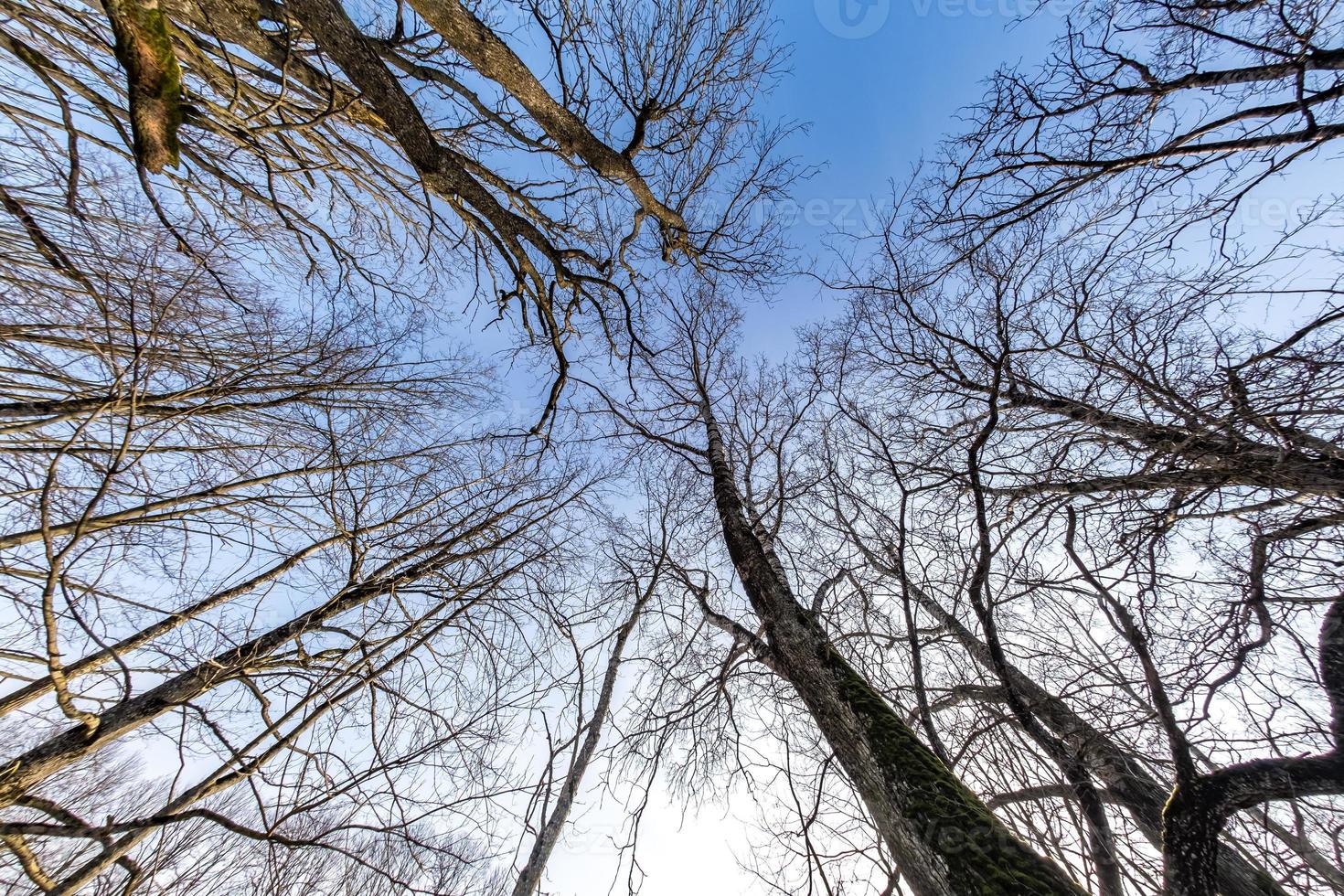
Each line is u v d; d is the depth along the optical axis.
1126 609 4.02
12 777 3.23
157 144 3.08
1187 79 4.29
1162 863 3.31
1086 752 4.10
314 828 4.35
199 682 4.29
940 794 3.30
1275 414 3.53
